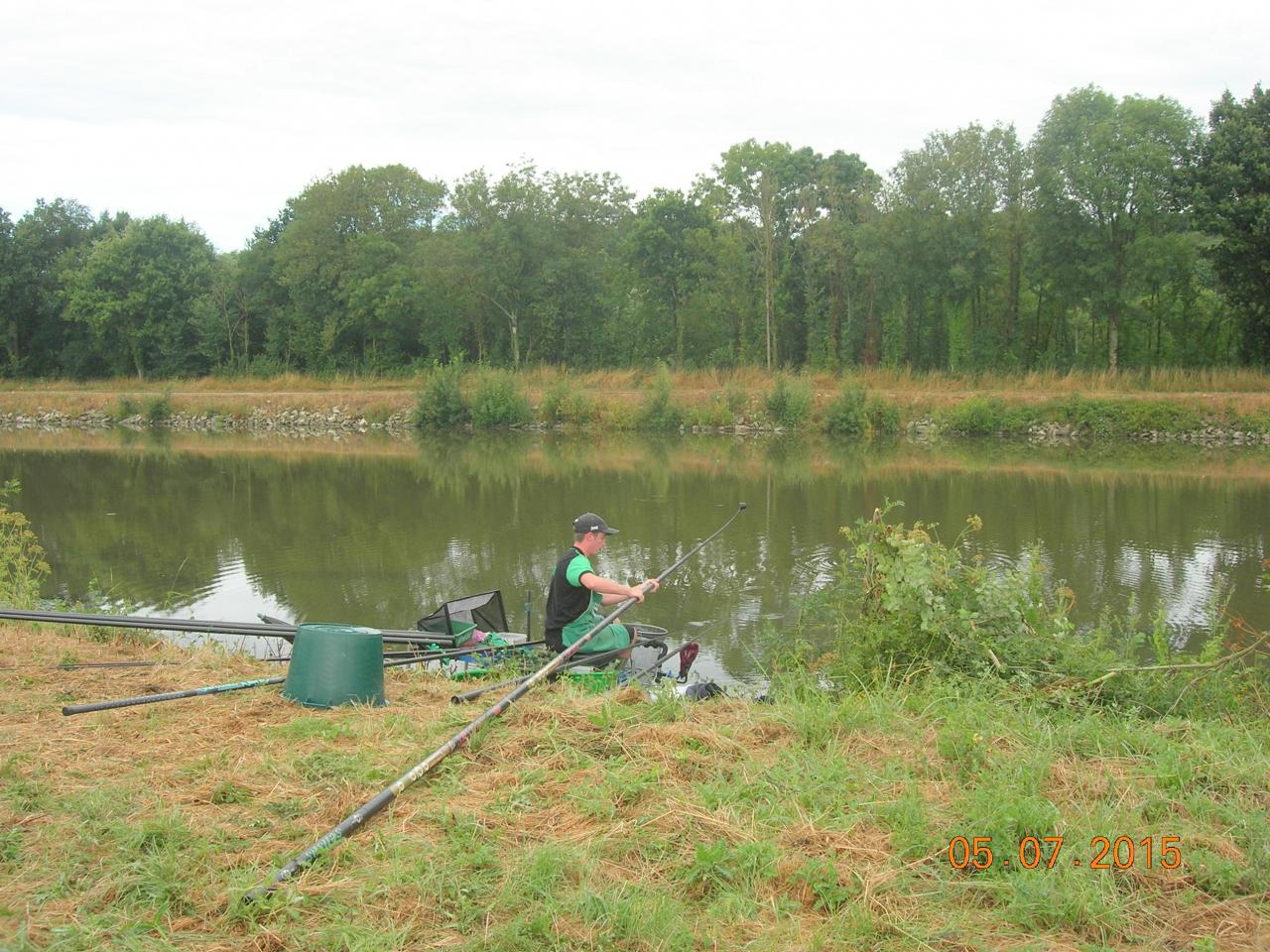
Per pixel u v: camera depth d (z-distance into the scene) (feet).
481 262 158.92
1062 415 111.04
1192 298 132.77
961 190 131.64
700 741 15.81
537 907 10.98
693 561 44.47
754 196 169.78
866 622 24.00
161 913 10.79
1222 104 116.16
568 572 22.97
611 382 146.10
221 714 17.38
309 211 173.78
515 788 13.93
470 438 117.39
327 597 39.42
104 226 203.92
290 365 177.06
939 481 73.87
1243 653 22.85
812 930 10.82
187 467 88.22
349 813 13.15
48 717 17.15
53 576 43.21
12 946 10.11
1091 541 49.11
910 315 146.92
